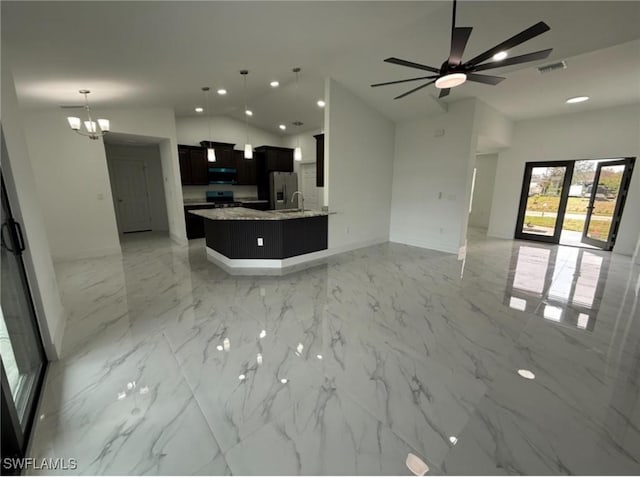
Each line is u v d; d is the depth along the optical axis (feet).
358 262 15.42
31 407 5.27
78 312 9.45
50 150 14.74
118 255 16.88
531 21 8.83
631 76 12.58
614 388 6.07
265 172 25.50
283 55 11.41
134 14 7.43
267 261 14.26
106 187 16.46
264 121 23.66
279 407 5.55
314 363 6.87
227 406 5.56
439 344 7.68
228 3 7.59
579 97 15.58
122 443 4.77
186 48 9.78
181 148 21.52
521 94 15.20
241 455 4.60
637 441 4.85
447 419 5.29
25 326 6.16
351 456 4.59
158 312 9.46
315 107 19.83
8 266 5.70
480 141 19.15
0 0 6.09
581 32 9.02
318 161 19.67
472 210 29.01
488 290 11.50
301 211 15.58
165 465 4.44
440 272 13.79
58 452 4.61
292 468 4.40
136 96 14.28
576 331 8.34
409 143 18.76
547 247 19.29
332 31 9.77
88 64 9.73
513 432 5.02
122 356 7.09
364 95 15.96
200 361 6.92
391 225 20.57
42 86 10.94
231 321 8.88
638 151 16.76
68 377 6.32
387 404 5.64
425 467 4.42
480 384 6.19
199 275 13.24
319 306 9.97
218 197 23.98
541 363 6.89
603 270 14.19
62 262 15.34
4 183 5.89
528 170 21.16
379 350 7.40
